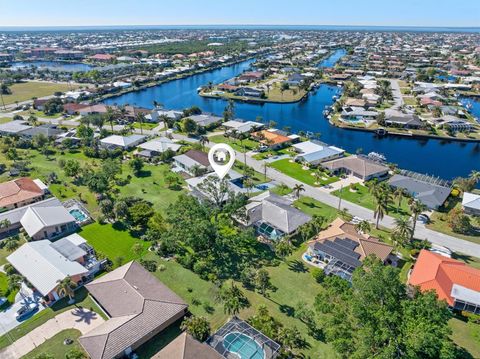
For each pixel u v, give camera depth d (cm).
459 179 11394
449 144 16588
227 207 9250
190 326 5741
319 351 5628
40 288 6681
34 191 10781
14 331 6025
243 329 5788
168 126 18100
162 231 8681
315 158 13438
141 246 8144
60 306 6588
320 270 7306
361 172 12012
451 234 8988
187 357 5072
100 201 10344
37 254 7500
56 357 5528
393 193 10350
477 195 10394
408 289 5731
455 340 5872
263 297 6831
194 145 14600
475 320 6203
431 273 6950
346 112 19950
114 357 5291
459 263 7281
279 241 8262
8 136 16112
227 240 8594
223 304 6662
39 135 15212
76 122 19175
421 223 9456
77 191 11375
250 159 13975
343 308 5581
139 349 5678
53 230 8862
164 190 11419
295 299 6781
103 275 7375
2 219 9200
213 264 7819
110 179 11831
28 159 14062
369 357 4419
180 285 7156
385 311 4750
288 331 5666
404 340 4438
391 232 8900
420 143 16775
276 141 15088
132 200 10112
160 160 13812
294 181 12031
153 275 7325
